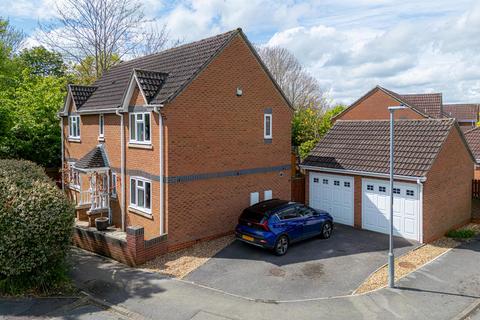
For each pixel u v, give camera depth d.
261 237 14.43
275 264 13.79
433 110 44.31
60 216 11.09
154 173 15.76
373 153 18.84
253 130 18.22
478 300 11.05
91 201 19.02
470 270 13.41
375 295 11.31
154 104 14.95
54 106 25.38
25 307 10.23
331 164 19.80
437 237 17.33
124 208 18.00
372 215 18.22
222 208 17.11
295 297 11.16
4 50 31.48
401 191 17.09
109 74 23.31
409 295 11.32
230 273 12.95
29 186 11.34
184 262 14.05
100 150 19.48
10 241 10.26
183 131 15.48
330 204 20.17
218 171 16.83
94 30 33.78
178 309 10.34
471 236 17.62
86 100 21.70
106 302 10.70
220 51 16.52
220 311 10.24
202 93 16.00
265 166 18.91
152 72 16.48
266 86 18.67
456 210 18.92
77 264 13.98
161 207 15.33
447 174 17.86
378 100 41.88
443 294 11.43
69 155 23.11
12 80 29.91
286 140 19.95
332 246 15.81
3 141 22.14
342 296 11.23
